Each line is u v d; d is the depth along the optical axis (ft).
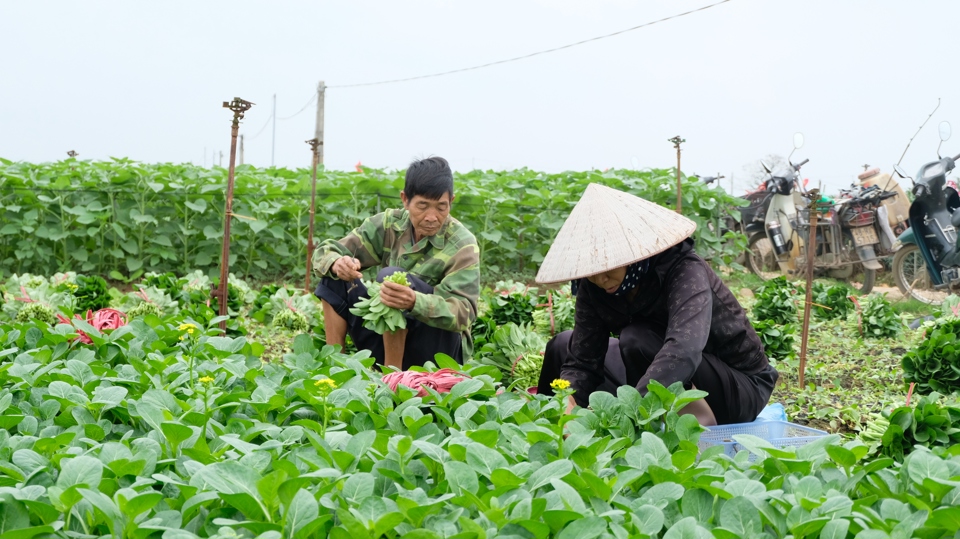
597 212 10.43
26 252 33.86
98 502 5.17
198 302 20.74
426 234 13.71
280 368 9.88
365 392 8.45
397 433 7.79
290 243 36.83
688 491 6.01
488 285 36.83
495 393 9.39
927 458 6.50
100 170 36.11
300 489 5.40
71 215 34.94
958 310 23.15
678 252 10.71
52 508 5.28
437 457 6.21
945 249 30.42
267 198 36.01
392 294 12.28
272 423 8.23
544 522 5.46
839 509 5.69
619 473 6.41
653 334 11.18
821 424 15.96
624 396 8.30
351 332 14.17
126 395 8.44
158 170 38.50
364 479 5.94
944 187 30.71
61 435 6.66
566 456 7.03
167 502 5.81
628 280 10.59
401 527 5.43
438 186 13.23
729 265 41.16
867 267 36.88
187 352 10.94
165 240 34.81
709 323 10.26
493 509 5.46
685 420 7.86
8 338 11.07
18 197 34.58
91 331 10.57
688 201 38.75
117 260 35.81
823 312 27.20
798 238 39.32
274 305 20.63
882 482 6.63
